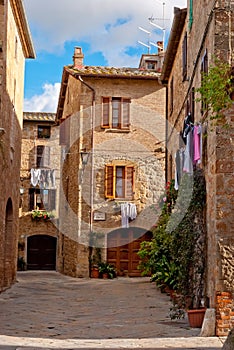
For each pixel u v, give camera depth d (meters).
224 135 9.34
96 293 16.00
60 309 12.57
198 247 10.20
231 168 9.28
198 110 11.62
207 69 10.41
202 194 10.36
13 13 17.08
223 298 9.03
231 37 9.63
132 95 19.80
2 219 15.93
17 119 19.14
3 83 15.40
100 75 20.09
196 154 10.66
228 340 6.05
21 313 11.84
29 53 20.95
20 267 30.28
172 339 8.73
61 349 7.96
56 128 31.55
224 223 9.18
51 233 31.27
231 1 9.74
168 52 16.94
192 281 10.27
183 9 14.72
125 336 9.11
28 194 31.27
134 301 13.93
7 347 8.06
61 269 26.39
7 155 16.53
